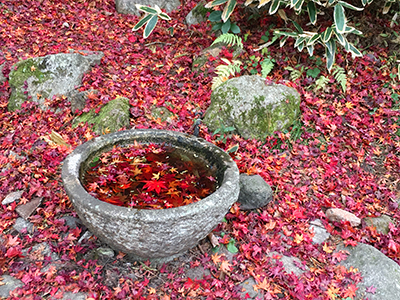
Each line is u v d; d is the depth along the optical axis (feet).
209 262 3.22
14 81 5.15
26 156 4.20
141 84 5.33
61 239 3.27
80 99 4.92
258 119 4.62
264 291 3.00
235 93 4.69
